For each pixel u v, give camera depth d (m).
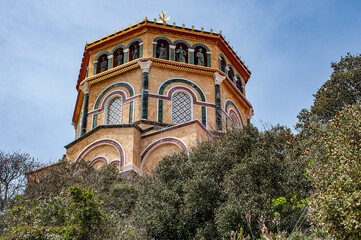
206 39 38.28
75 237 17.62
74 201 18.69
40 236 17.22
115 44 38.34
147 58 35.62
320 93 32.25
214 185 20.61
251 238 17.92
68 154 32.66
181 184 21.72
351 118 16.73
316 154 18.48
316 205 14.90
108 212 22.06
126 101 35.28
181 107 35.28
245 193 19.95
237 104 39.03
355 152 15.14
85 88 37.28
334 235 14.05
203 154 24.52
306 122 30.56
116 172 27.55
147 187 23.30
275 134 25.25
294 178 20.84
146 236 19.58
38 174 28.78
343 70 32.81
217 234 18.89
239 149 23.56
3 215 20.70
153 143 31.33
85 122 36.12
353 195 13.73
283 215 19.20
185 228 19.73
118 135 31.64
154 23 37.28
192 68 36.34
